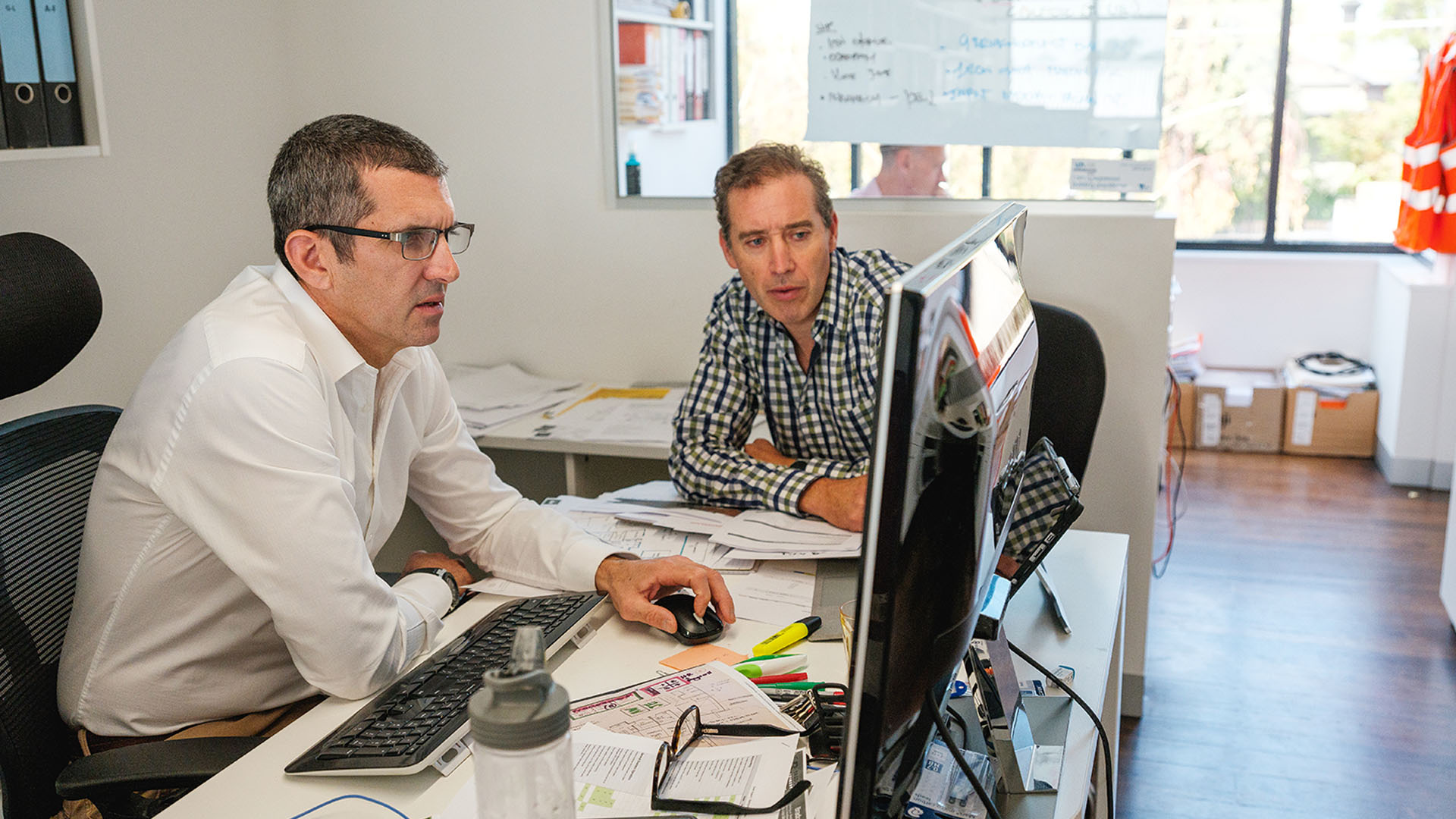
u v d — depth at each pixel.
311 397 1.25
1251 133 4.93
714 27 2.54
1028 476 1.14
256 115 2.77
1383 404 4.40
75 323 1.48
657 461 2.54
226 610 1.33
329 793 1.00
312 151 1.25
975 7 2.39
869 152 2.52
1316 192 4.95
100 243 2.37
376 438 1.44
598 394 2.68
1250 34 4.83
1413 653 2.83
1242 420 4.64
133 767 1.08
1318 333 4.85
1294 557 3.47
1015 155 2.44
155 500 1.27
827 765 1.00
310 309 1.30
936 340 0.70
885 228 2.50
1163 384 2.40
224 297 1.34
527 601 1.38
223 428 1.20
